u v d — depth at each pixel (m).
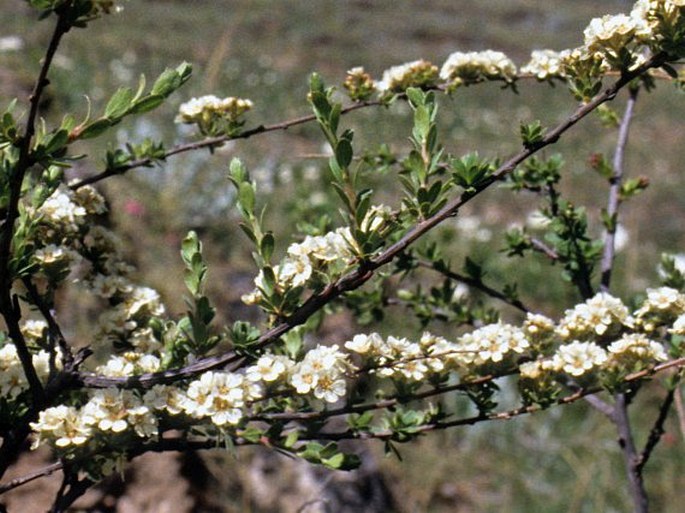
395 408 0.24
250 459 0.52
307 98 0.21
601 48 0.22
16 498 0.41
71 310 0.51
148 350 0.24
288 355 0.24
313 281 0.21
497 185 0.32
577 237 0.32
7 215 0.21
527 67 0.28
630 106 0.33
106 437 0.21
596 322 0.24
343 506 0.53
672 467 0.67
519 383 0.24
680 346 0.24
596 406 0.31
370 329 0.68
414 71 0.28
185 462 0.48
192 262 0.22
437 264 0.32
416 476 0.62
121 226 0.66
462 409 0.69
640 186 0.33
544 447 0.68
